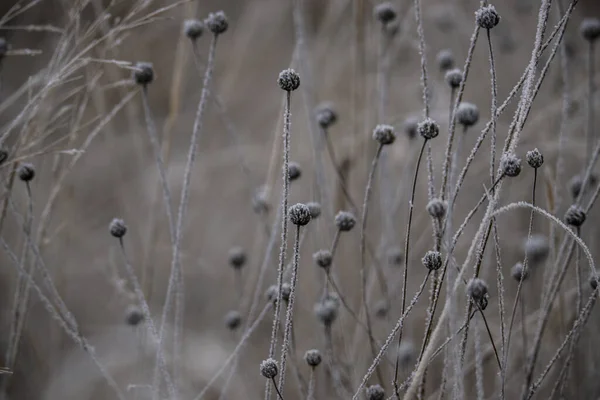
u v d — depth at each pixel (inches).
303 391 40.6
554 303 41.3
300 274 48.1
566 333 41.9
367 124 47.3
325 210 43.1
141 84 41.0
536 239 40.1
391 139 38.6
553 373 43.2
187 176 40.2
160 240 54.9
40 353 48.3
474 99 60.7
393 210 45.2
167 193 40.9
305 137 57.5
